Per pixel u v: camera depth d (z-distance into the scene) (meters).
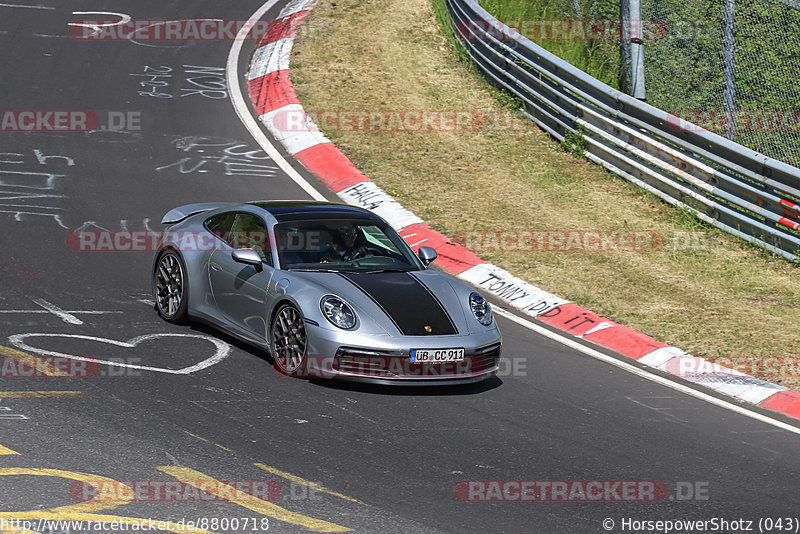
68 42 71.56
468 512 21.28
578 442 26.75
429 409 28.16
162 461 22.36
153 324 33.47
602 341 37.72
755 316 40.81
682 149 55.97
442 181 55.31
